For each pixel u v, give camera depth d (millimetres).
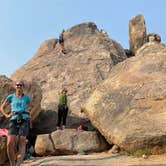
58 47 25469
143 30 28719
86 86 20391
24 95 8125
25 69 24047
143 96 12156
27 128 7949
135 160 9688
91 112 12859
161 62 13523
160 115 11305
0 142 10195
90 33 25797
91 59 22531
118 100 12570
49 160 10016
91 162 9375
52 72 22281
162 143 10523
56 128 17203
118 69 14633
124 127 11305
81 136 12914
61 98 16094
